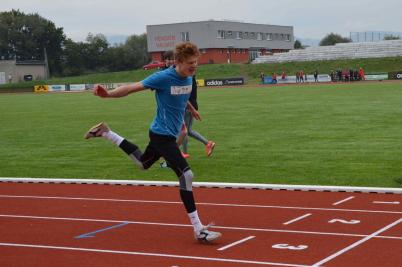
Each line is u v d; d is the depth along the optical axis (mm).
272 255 6414
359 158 13352
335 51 82625
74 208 9445
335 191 9961
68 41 109062
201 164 13438
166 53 11336
